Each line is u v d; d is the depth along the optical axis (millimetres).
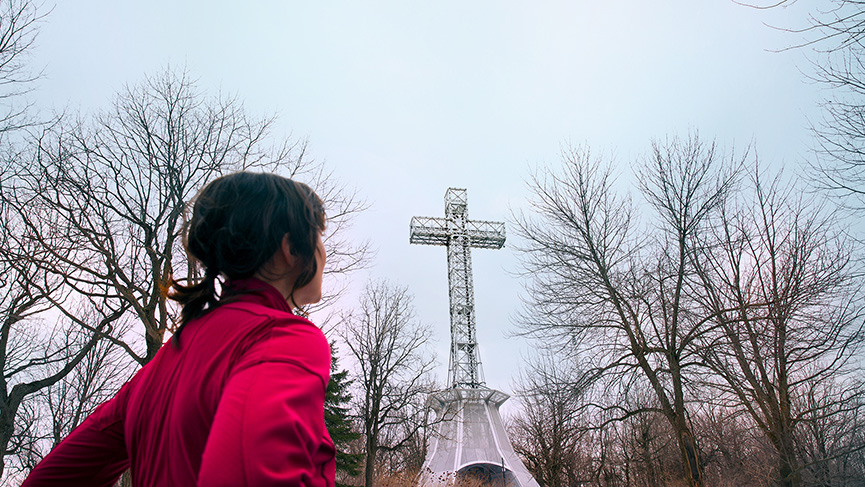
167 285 1197
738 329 13797
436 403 32281
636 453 22703
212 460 704
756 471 21219
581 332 16203
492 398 33250
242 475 679
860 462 17297
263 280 1135
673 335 15070
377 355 21141
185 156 11578
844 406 14516
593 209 17375
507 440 32156
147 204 11484
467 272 38438
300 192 1231
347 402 28031
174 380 980
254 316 974
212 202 1142
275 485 674
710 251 15047
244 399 764
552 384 16922
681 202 15734
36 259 9289
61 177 10438
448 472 26875
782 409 13438
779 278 14344
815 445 17516
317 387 845
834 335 13203
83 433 1182
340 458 27203
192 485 871
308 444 767
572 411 15914
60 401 15188
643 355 15055
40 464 1158
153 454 962
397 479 26516
